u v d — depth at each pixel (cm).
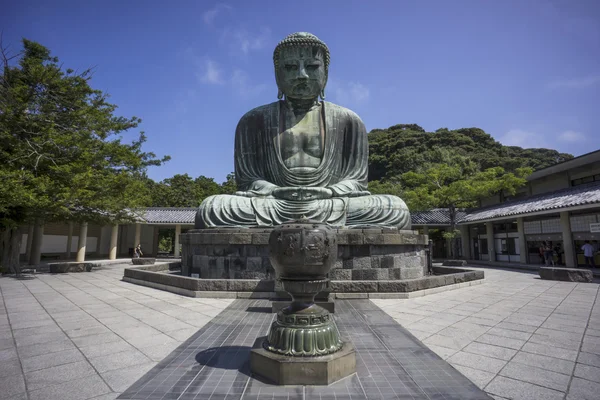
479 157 4953
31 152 1878
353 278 1132
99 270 2202
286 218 1250
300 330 479
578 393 430
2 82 1945
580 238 2177
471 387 443
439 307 927
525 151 5738
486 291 1230
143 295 1131
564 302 1018
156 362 535
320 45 1426
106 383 461
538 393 430
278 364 453
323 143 1474
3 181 1669
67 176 1912
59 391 439
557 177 2642
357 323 752
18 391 438
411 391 432
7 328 728
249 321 773
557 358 549
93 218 2152
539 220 2541
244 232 1158
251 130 1508
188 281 1109
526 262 2647
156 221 3331
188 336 665
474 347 601
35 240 2394
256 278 1133
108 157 2291
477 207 3456
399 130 6138
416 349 584
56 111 2091
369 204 1273
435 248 3969
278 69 1463
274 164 1440
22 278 1719
